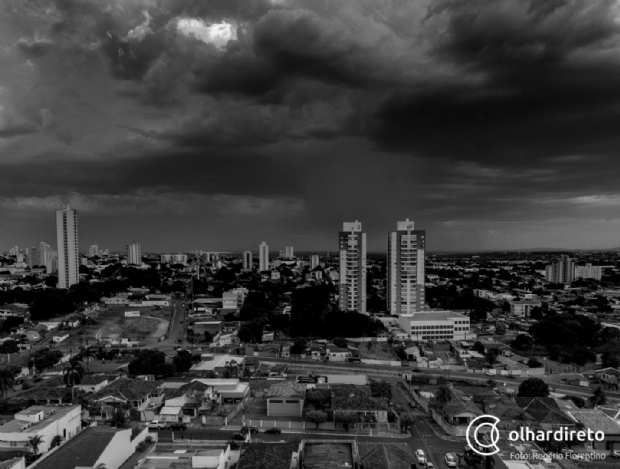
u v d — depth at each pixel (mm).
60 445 109500
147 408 144375
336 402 141000
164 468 96812
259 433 129125
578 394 175250
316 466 99000
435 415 141375
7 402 143125
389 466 98750
